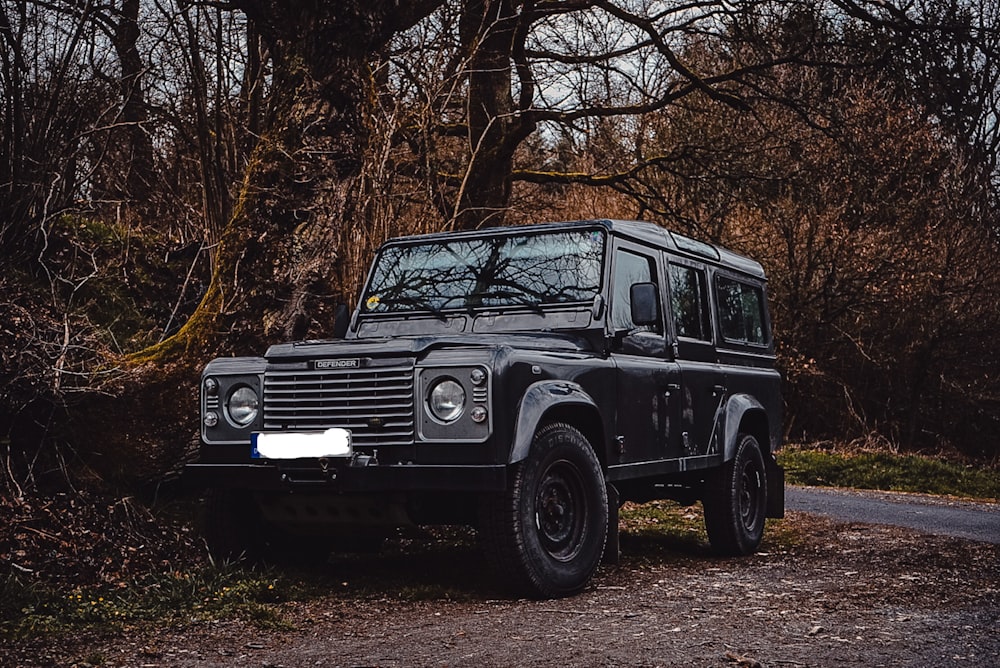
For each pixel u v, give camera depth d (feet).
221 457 20.40
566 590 19.90
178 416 25.27
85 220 32.71
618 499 21.68
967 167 80.94
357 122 28.32
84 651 15.34
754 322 30.50
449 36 36.19
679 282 25.77
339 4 27.53
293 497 20.26
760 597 20.15
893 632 16.84
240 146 33.55
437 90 33.88
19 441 23.26
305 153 27.55
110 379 24.59
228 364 20.75
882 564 25.20
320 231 27.37
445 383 18.58
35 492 22.21
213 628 16.85
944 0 55.01
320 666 14.53
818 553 27.53
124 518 22.81
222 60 33.91
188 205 34.76
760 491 28.43
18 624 16.46
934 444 86.79
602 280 22.16
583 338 21.71
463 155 47.37
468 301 23.02
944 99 74.13
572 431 20.26
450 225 34.37
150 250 33.81
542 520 19.71
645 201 64.13
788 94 62.13
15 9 24.66
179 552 22.35
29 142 25.20
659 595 20.31
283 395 19.85
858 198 76.79
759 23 54.65
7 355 23.12
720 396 26.71
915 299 78.69
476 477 18.21
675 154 62.28
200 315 26.76
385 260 24.44
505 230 23.61
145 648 15.51
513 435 18.53
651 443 23.13
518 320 22.34
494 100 53.98
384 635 16.42
